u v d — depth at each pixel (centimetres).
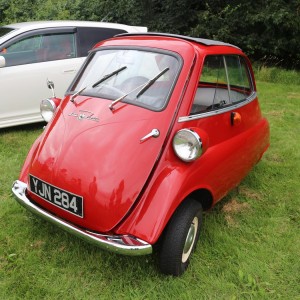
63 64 598
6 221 356
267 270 308
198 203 299
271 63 1302
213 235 352
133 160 269
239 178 370
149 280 289
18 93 570
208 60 320
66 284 284
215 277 300
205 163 299
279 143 598
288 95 948
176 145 273
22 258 309
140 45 334
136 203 263
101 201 262
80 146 281
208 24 1272
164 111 285
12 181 436
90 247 322
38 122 620
